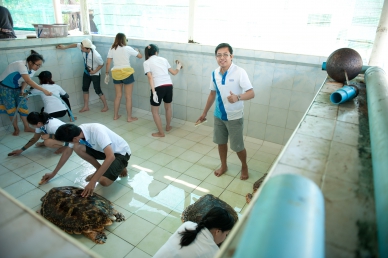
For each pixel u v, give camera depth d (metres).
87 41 4.56
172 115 4.75
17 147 3.64
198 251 1.43
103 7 4.91
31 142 3.39
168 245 1.49
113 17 4.88
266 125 3.91
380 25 2.80
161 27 4.43
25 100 3.93
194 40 4.13
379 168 0.79
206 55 4.01
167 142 3.97
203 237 1.48
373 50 2.90
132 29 4.75
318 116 1.51
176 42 4.20
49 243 0.61
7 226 0.65
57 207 2.22
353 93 1.79
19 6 4.90
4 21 4.08
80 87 5.18
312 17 3.23
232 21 3.75
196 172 3.23
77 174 3.09
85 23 5.15
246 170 3.09
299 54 3.34
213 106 4.24
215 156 3.62
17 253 0.58
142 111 5.12
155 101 3.89
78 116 4.79
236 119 2.79
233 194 2.84
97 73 4.79
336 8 3.07
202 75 4.16
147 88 4.88
